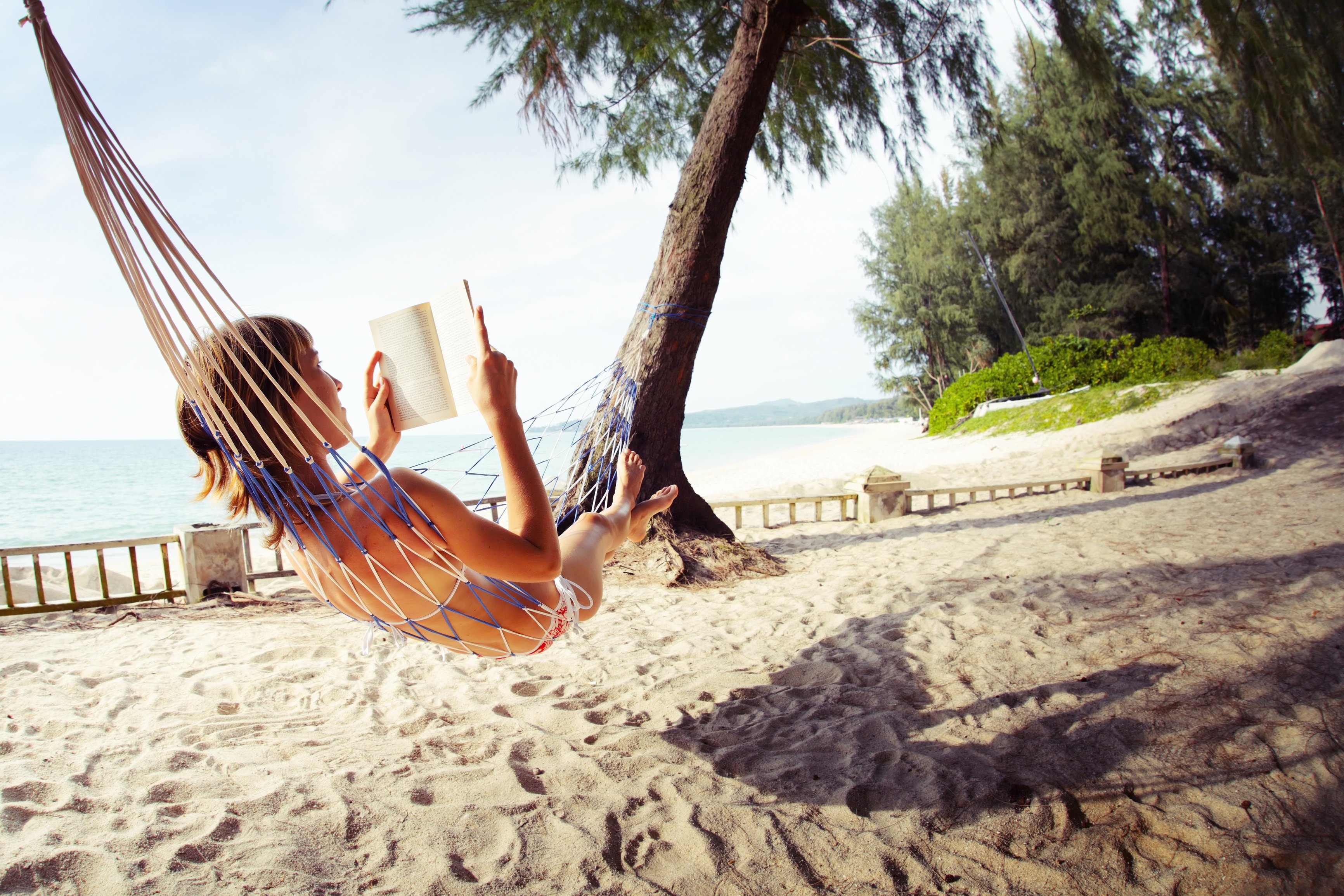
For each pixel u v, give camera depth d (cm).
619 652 396
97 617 520
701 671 361
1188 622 377
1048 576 500
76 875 191
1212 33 738
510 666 374
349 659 390
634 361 654
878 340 3394
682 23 795
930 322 3250
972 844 208
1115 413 1579
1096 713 284
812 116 850
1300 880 190
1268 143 877
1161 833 211
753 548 648
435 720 305
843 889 191
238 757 266
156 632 467
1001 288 2867
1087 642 362
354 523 169
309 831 215
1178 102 2273
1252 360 1725
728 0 764
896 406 4447
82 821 218
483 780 248
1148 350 1847
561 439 342
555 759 266
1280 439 1188
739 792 238
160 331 149
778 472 2003
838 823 219
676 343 647
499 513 680
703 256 646
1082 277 2609
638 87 841
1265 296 2698
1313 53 731
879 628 412
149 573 785
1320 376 1404
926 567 575
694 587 574
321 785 242
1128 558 541
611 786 245
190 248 151
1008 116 2369
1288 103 743
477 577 189
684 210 649
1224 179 2450
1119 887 190
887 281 3394
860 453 2320
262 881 190
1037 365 2042
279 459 161
